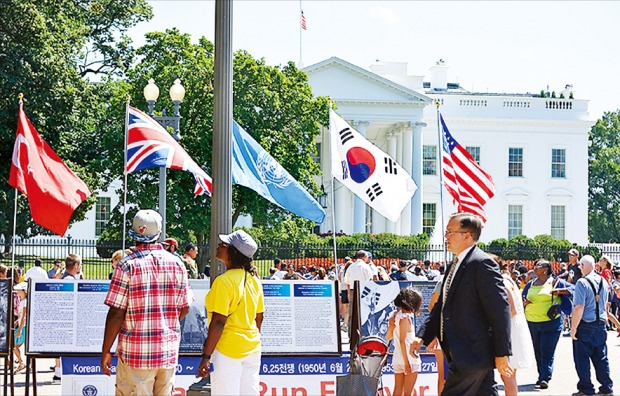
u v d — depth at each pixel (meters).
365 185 12.46
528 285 15.77
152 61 38.19
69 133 38.72
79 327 10.38
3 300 10.50
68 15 46.16
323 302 10.91
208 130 36.81
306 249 37.19
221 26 9.84
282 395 10.84
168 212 36.47
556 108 63.12
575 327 12.83
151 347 7.58
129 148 13.32
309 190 40.38
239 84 39.09
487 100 62.38
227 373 7.95
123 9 51.75
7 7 35.41
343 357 11.01
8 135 35.78
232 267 8.16
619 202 90.00
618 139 92.81
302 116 40.34
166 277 7.74
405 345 10.43
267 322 10.77
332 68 57.28
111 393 10.55
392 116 57.56
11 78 35.00
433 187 61.31
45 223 11.74
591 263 12.98
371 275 19.36
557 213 63.03
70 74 37.78
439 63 71.12
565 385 14.33
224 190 9.84
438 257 41.69
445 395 7.34
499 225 62.19
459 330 7.28
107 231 39.12
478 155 62.25
